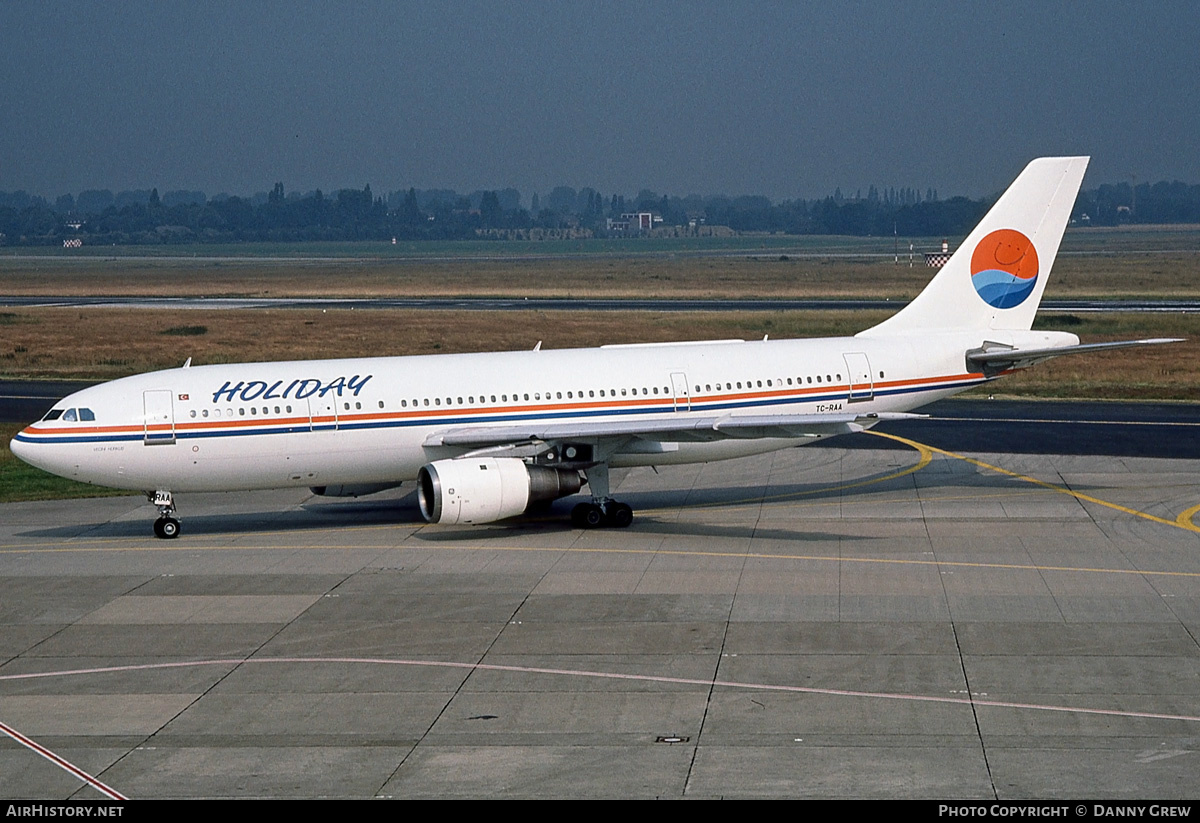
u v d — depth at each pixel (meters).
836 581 98.31
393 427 119.25
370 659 80.50
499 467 115.06
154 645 84.12
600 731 67.31
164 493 118.00
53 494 143.75
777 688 73.62
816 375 130.38
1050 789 58.59
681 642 82.88
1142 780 59.53
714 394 127.44
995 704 70.38
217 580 101.50
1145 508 125.38
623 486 144.00
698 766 62.16
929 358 133.88
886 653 79.88
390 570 104.06
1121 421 184.62
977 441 169.62
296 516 129.62
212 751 65.44
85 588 99.44
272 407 116.44
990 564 103.06
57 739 67.50
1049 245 137.25
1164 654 78.75
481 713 70.44
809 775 60.72
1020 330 138.25
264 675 77.62
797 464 156.00
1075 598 92.06
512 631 86.06
